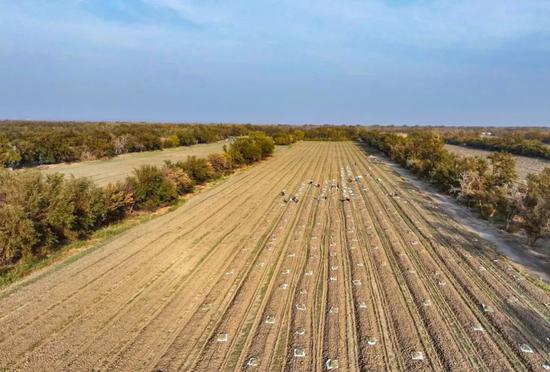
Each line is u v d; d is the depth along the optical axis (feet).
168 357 32.86
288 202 95.86
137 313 40.34
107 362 32.12
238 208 88.99
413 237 66.18
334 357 32.86
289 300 43.62
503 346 34.45
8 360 32.17
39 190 57.47
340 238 66.54
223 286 47.14
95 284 46.78
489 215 77.82
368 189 114.83
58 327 37.27
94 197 67.21
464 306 41.65
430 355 33.27
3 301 42.27
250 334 36.73
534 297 43.80
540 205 59.11
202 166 122.31
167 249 59.47
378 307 41.91
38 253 54.85
